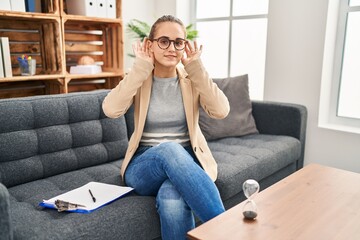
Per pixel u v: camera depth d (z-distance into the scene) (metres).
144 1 3.38
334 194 1.26
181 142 1.60
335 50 2.61
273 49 2.75
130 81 1.46
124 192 1.39
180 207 1.22
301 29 2.57
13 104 1.58
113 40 2.98
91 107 1.86
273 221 1.05
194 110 1.62
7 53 2.26
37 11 2.47
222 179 1.62
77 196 1.35
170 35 1.49
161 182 1.36
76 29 2.89
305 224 1.03
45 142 1.67
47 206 1.27
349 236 0.96
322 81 2.54
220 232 0.98
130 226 1.25
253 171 1.83
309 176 1.45
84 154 1.81
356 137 2.40
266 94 2.85
